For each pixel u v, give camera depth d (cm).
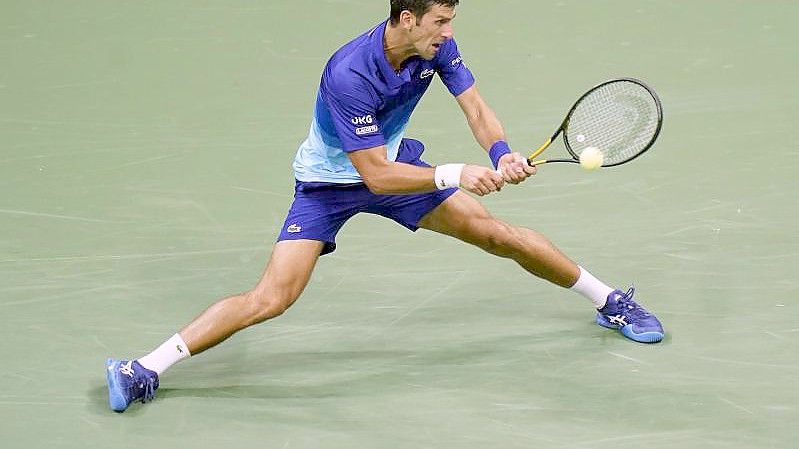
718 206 2406
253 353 1953
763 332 1961
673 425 1719
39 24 3516
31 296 2106
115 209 2453
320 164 1792
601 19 3484
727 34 3347
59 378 1864
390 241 2327
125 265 2227
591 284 1959
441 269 2220
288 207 2470
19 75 3166
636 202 2444
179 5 3659
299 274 1791
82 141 2780
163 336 1986
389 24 1675
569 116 1712
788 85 3003
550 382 1844
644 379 1842
